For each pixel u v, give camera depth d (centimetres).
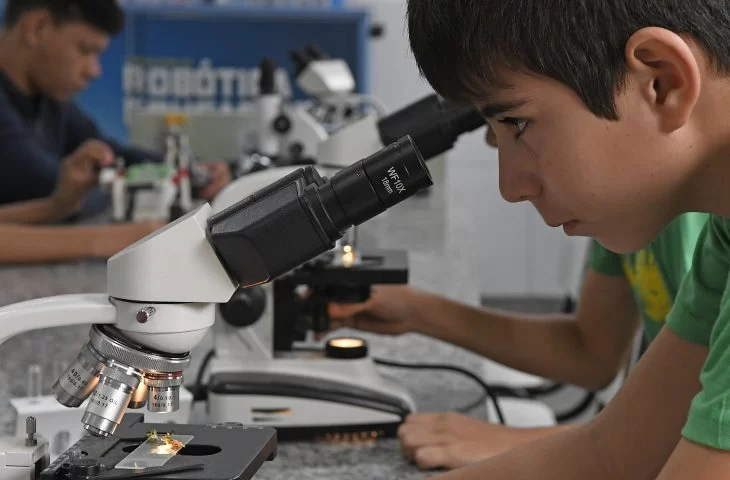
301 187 87
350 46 560
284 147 333
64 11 379
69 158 341
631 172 84
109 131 560
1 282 258
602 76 81
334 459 138
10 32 384
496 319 187
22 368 177
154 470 97
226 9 522
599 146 84
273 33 558
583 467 114
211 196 353
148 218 328
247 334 152
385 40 556
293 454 141
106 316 89
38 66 387
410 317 183
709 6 81
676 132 83
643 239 91
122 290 88
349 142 152
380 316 182
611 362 185
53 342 197
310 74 346
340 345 156
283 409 146
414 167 87
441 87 90
